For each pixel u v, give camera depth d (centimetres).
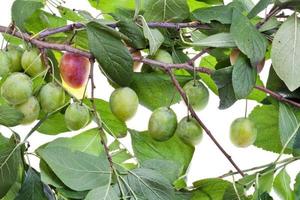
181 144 91
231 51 86
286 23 84
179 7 91
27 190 82
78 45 92
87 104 90
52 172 81
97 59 82
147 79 89
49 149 80
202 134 84
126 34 86
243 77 82
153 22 89
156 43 83
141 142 92
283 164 86
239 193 84
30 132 83
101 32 81
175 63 92
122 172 82
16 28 84
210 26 89
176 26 89
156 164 84
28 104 81
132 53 89
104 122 92
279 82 88
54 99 81
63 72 85
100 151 88
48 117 87
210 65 98
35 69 83
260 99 93
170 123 83
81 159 81
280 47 83
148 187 81
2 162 81
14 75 80
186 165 91
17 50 84
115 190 80
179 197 85
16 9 84
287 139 85
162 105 92
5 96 79
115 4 99
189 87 85
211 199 89
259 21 88
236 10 83
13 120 80
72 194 81
